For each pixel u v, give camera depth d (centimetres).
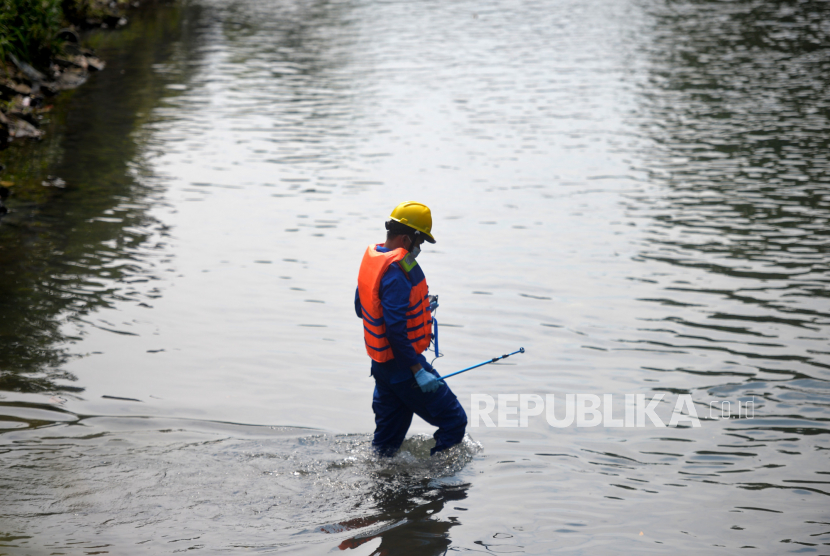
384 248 960
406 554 737
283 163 2494
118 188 2170
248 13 6688
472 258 1675
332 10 7019
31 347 1212
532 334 1302
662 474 897
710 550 754
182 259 1648
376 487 870
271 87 3784
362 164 2491
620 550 752
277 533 770
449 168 2445
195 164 2456
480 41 5312
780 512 820
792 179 2270
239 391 1102
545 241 1786
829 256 1648
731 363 1181
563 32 5716
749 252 1689
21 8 3516
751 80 3903
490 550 746
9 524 762
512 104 3447
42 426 977
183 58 4475
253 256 1680
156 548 734
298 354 1227
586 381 1136
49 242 1717
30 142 2645
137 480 861
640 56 4684
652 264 1630
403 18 6500
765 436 977
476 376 1158
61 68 3750
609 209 2028
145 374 1142
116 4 6344
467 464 923
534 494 853
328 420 1030
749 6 7000
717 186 2222
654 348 1240
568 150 2670
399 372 934
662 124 3045
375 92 3700
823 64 4288
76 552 721
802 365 1169
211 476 878
